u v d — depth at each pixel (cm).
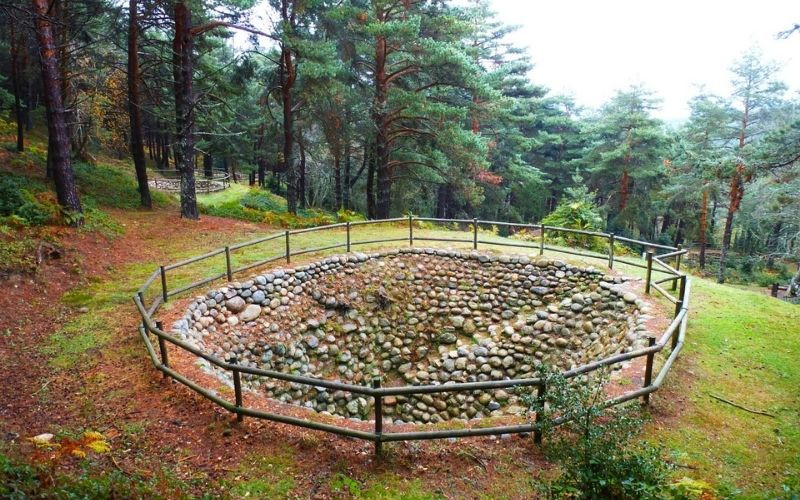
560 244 1337
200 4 1254
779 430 471
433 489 361
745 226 2502
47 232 929
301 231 1000
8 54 2177
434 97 1744
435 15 1689
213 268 951
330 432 405
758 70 2247
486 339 1012
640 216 2714
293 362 873
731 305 859
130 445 411
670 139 2548
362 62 1766
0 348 611
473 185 1847
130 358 586
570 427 354
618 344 770
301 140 2288
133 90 1472
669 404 500
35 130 2338
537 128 3294
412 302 1084
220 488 352
